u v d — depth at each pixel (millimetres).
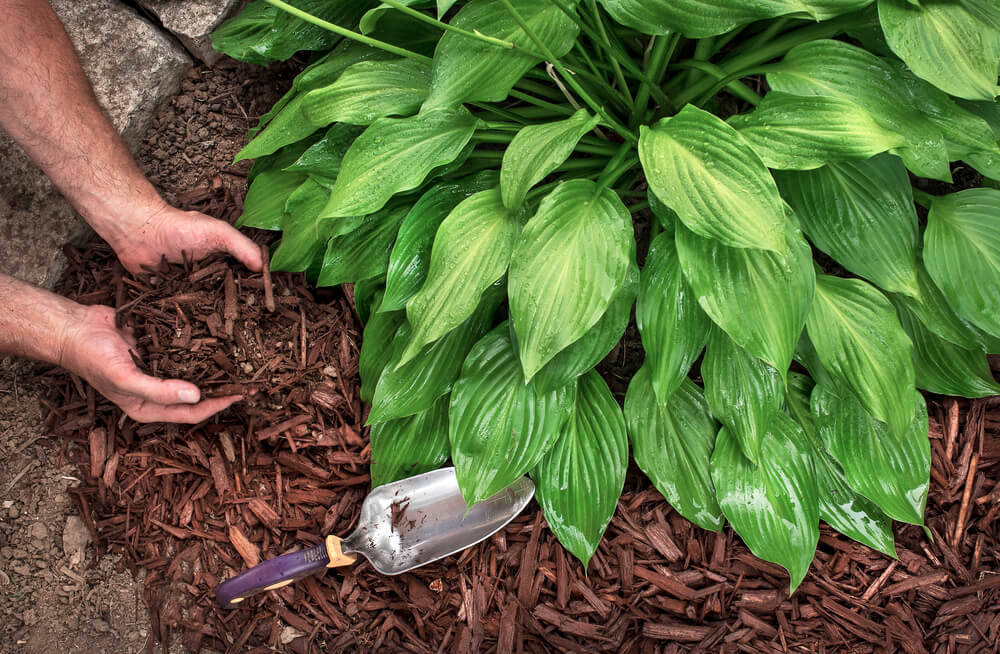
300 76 1695
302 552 1479
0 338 1587
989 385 1597
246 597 1500
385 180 1432
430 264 1389
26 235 1854
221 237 1726
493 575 1640
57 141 1645
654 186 1255
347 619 1626
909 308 1586
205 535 1674
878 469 1544
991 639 1590
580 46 1509
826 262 1803
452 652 1592
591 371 1615
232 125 1992
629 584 1628
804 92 1387
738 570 1632
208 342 1689
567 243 1309
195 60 2018
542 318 1277
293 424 1714
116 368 1566
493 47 1352
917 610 1621
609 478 1534
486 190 1469
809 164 1254
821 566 1644
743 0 1223
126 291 1771
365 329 1634
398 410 1537
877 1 1380
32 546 1704
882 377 1415
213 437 1719
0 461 1770
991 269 1438
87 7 1943
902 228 1444
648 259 1425
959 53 1331
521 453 1492
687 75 1700
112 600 1661
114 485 1719
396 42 1659
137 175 1750
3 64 1591
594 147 1640
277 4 1219
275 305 1755
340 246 1613
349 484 1692
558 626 1604
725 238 1200
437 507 1582
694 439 1570
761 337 1276
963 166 1775
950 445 1694
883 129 1240
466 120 1481
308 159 1627
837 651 1593
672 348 1374
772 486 1524
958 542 1651
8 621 1647
